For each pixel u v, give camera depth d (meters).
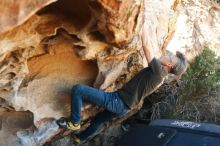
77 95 4.36
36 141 4.64
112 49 4.12
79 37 3.91
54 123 4.64
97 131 5.60
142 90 4.46
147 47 4.39
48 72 4.43
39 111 4.47
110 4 3.41
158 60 4.34
